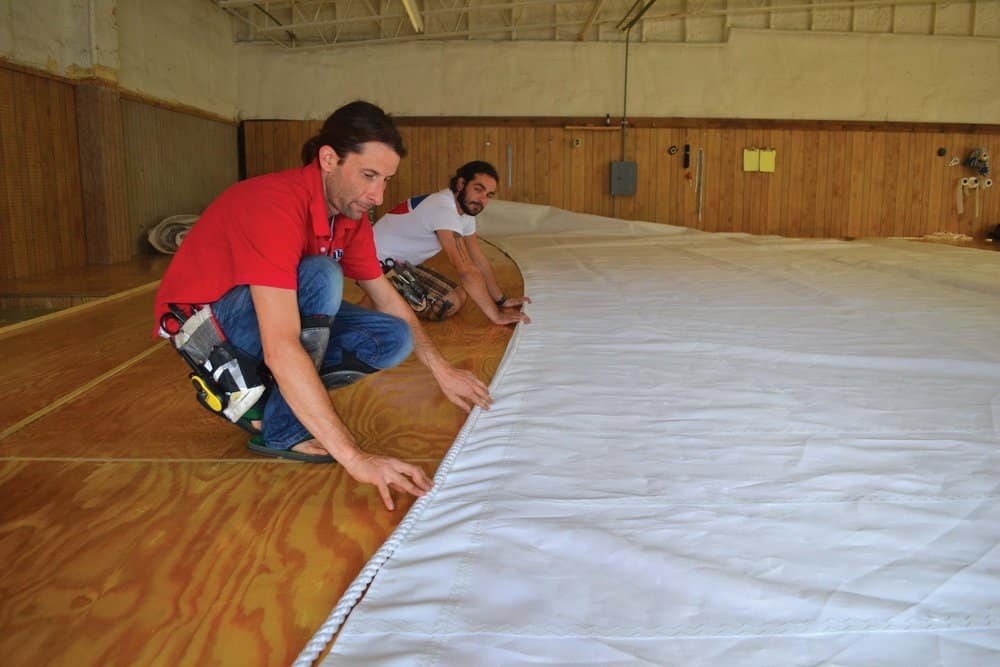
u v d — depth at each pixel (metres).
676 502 1.31
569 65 8.69
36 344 2.96
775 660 0.88
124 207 5.87
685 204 8.84
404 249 3.22
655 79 8.68
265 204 1.30
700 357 2.40
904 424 1.72
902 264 5.14
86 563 1.20
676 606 1.00
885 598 1.01
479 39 8.66
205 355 1.48
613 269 4.96
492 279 3.39
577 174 8.83
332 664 0.89
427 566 1.11
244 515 1.37
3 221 4.71
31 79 4.96
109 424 1.92
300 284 1.43
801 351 2.44
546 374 2.20
